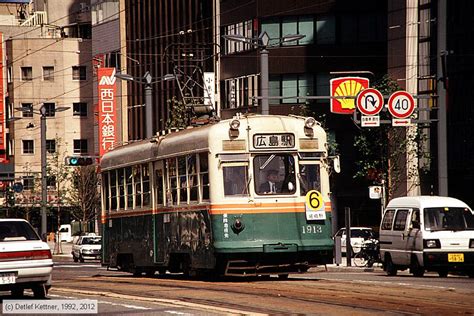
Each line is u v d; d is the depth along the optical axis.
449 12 73.19
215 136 36.19
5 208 132.25
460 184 72.12
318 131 37.28
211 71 104.50
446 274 45.69
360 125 56.44
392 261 46.09
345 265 62.44
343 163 91.00
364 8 91.75
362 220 90.56
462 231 43.53
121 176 45.38
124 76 71.56
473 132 70.12
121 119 126.31
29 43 152.25
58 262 89.88
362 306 25.98
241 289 32.16
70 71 152.62
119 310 26.67
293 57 93.44
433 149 74.44
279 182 36.53
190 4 109.69
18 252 30.50
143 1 121.56
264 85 59.66
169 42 115.00
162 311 25.84
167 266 40.41
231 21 100.19
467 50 70.88
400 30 79.88
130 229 44.12
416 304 26.47
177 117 88.06
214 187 36.03
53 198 129.62
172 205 39.50
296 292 30.55
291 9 93.56
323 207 36.88
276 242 36.09
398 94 55.94
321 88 92.75
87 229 125.94
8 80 153.38
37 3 165.12
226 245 35.69
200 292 31.52
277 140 36.62
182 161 38.56
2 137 150.25
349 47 92.12
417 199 44.97
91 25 143.38
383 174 67.62
